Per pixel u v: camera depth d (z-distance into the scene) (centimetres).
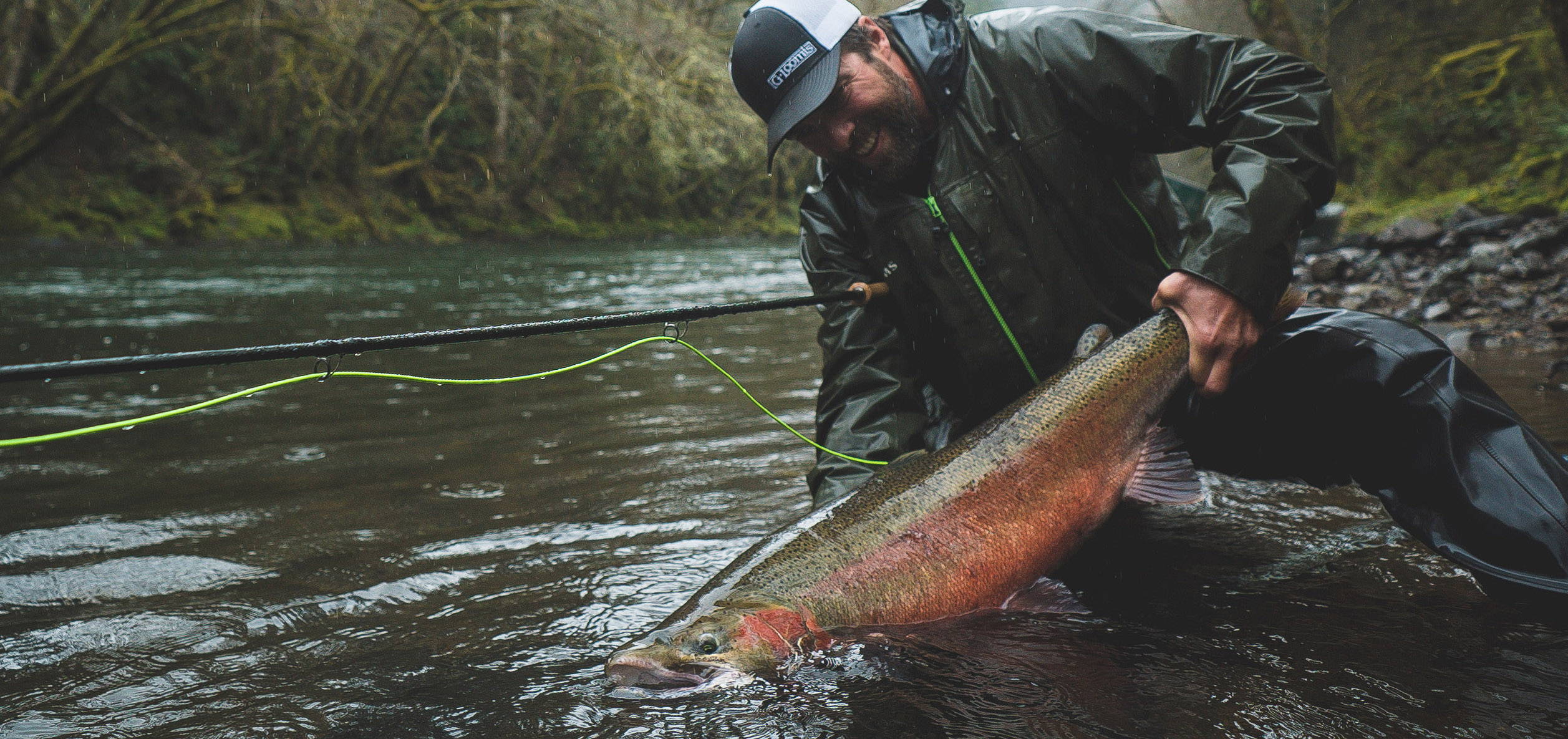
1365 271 883
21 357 686
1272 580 231
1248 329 221
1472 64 2056
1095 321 257
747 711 170
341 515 309
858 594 201
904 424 277
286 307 1043
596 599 232
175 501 329
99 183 2159
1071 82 244
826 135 255
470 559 264
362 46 2650
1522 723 160
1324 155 225
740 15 3300
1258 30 1773
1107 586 229
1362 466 231
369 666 196
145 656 204
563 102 3039
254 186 2427
